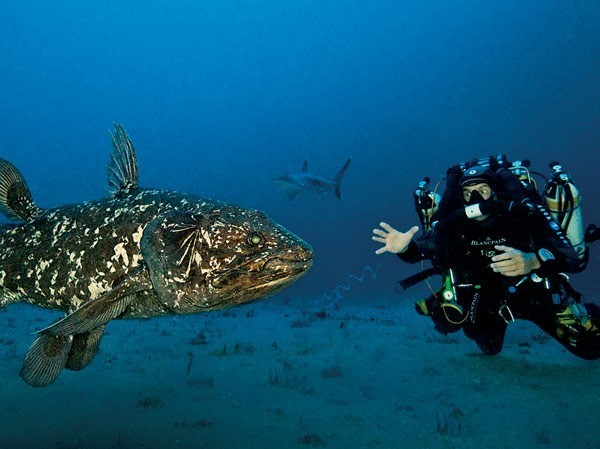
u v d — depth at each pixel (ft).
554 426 5.69
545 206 6.18
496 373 7.84
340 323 13.92
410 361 8.83
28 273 4.19
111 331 11.52
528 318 7.25
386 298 28.32
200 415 6.01
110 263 3.86
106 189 4.30
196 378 7.56
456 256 6.33
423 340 11.02
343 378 7.73
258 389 7.12
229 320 14.85
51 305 4.24
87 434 5.34
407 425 5.81
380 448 5.16
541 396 6.69
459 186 6.49
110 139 4.32
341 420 5.97
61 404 6.20
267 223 3.67
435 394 6.94
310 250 3.56
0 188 4.43
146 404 6.30
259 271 3.43
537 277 6.26
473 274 6.43
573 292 6.82
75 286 4.01
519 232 5.89
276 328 13.10
